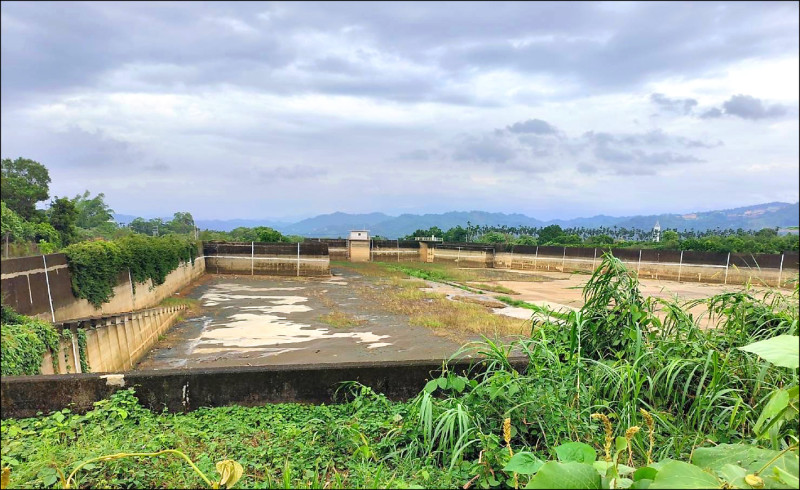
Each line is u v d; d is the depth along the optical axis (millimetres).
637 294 4938
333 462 3504
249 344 13258
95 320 9547
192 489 3012
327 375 4809
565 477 1677
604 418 2412
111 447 3428
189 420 4184
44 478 2945
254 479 3195
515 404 3799
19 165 15820
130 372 4582
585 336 4926
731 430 3404
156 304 17688
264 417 4309
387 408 4504
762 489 1669
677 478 1612
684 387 3965
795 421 2900
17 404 4309
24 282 8805
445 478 3121
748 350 1744
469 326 15031
